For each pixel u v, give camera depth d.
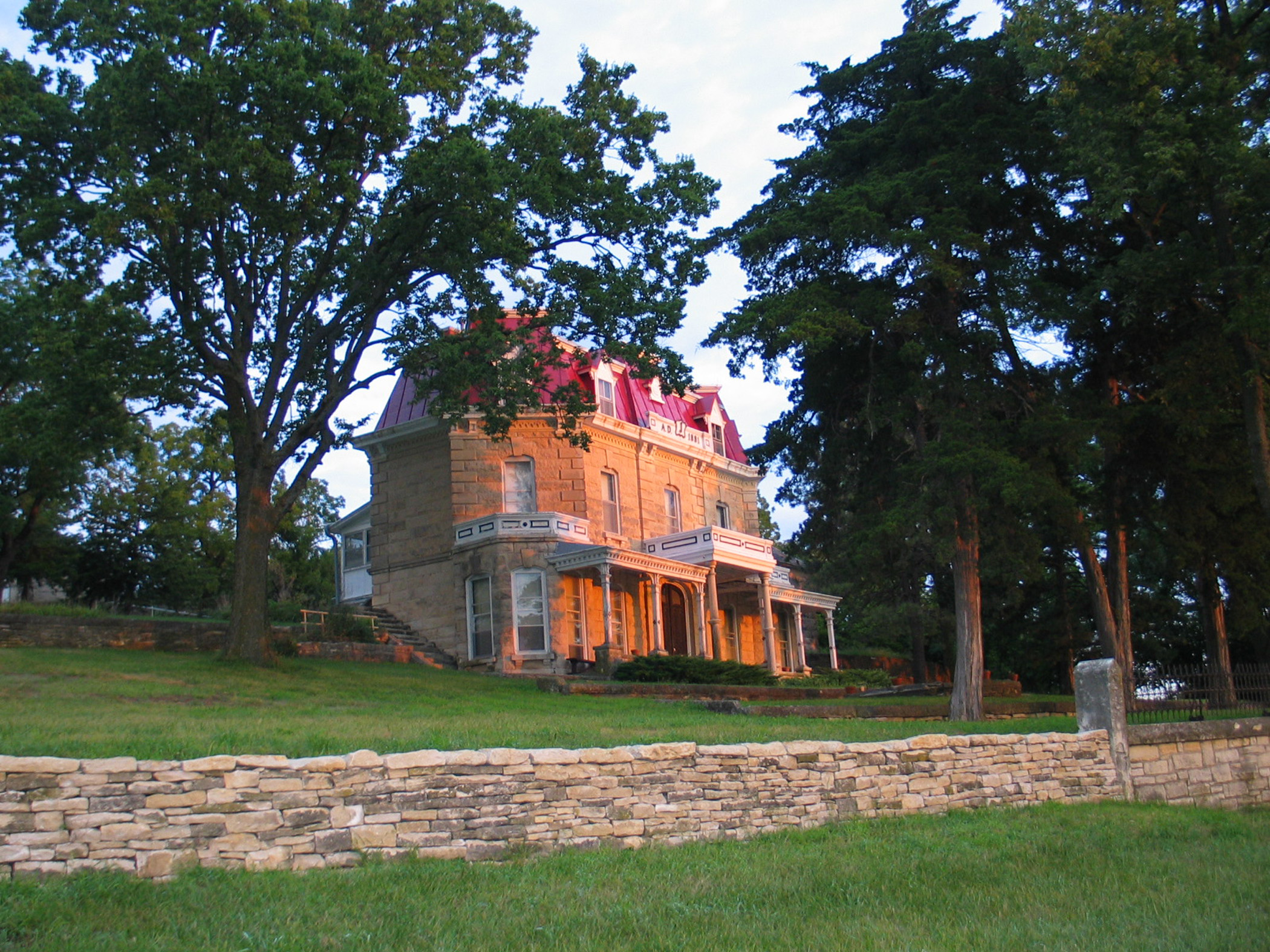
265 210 23.89
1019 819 13.65
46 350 24.58
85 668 23.27
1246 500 25.72
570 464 38.56
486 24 27.86
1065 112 22.73
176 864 9.11
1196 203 22.20
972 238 23.83
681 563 38.03
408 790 10.31
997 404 25.56
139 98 22.42
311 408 29.47
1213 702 19.08
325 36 23.78
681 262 27.36
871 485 28.23
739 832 12.11
